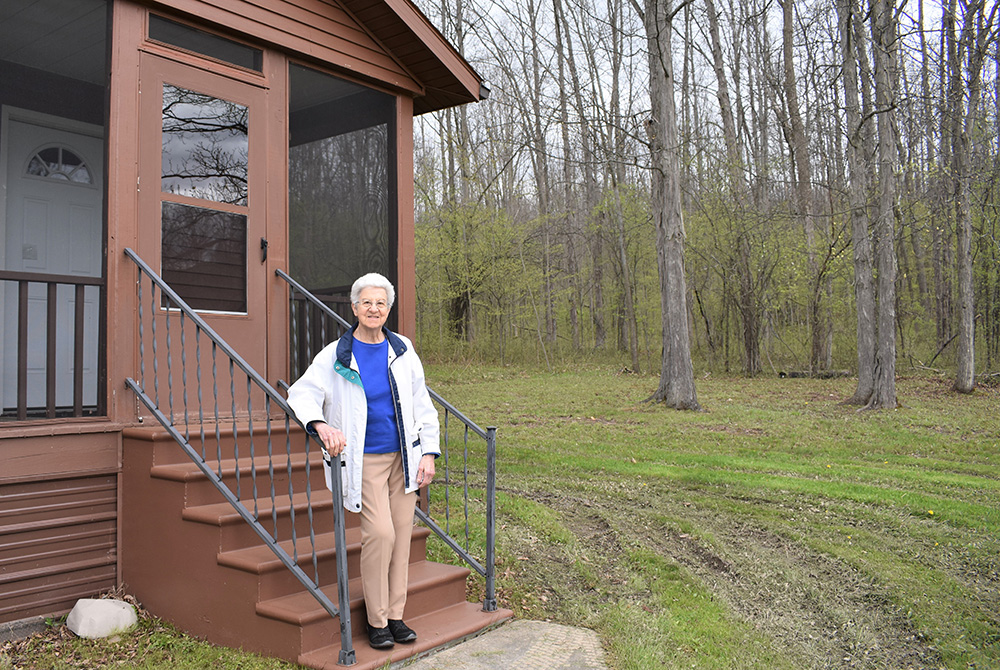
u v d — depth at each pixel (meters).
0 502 3.94
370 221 6.34
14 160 6.29
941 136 18.91
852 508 7.14
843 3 15.29
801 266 22.20
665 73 14.86
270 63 5.42
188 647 3.75
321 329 6.11
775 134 27.16
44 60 6.17
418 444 3.70
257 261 5.27
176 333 4.76
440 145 27.22
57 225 6.56
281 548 3.83
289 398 3.50
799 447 10.35
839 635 4.67
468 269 25.72
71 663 3.60
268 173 5.36
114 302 4.43
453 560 5.37
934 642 4.57
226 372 5.02
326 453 3.53
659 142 15.02
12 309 6.23
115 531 4.36
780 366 24.12
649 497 7.64
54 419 4.22
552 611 4.68
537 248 26.77
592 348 28.83
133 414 4.48
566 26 27.30
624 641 4.09
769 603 5.09
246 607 3.69
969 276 16.14
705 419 12.94
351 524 4.63
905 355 22.00
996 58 15.34
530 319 27.30
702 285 23.81
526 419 13.32
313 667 3.39
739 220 21.78
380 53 6.14
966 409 13.45
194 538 3.94
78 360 4.38
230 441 4.58
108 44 4.55
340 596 3.37
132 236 4.55
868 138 17.70
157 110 4.73
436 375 22.41
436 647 3.78
